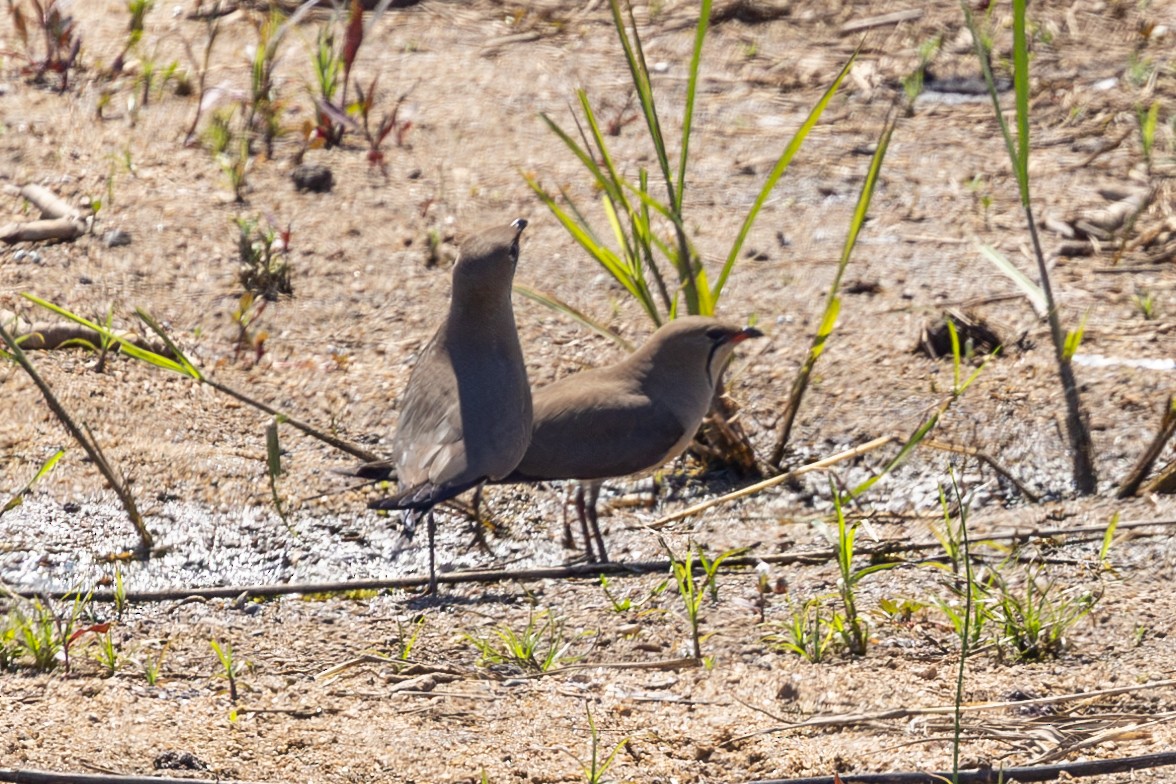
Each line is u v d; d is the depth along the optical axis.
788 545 11.26
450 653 9.49
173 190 15.77
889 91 18.42
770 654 9.33
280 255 14.77
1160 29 19.56
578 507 11.31
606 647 9.57
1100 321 14.08
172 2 20.12
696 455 12.88
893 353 13.78
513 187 16.27
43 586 10.60
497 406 10.16
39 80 17.72
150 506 11.69
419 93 18.17
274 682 8.95
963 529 9.52
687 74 18.78
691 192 16.39
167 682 8.96
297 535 11.51
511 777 7.66
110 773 7.54
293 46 19.08
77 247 14.64
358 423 12.84
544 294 14.55
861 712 8.41
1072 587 10.09
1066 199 16.14
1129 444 12.50
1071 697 8.29
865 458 12.58
